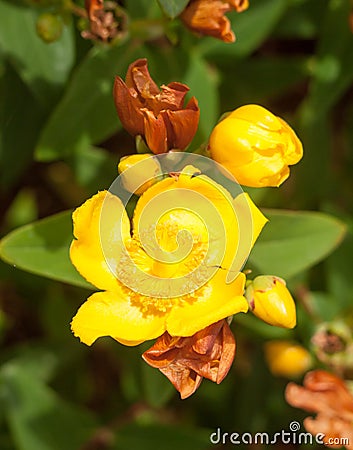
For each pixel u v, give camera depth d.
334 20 0.38
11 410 0.39
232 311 0.30
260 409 0.42
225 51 0.38
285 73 0.40
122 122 0.31
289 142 0.31
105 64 0.35
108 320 0.31
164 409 0.42
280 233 0.35
